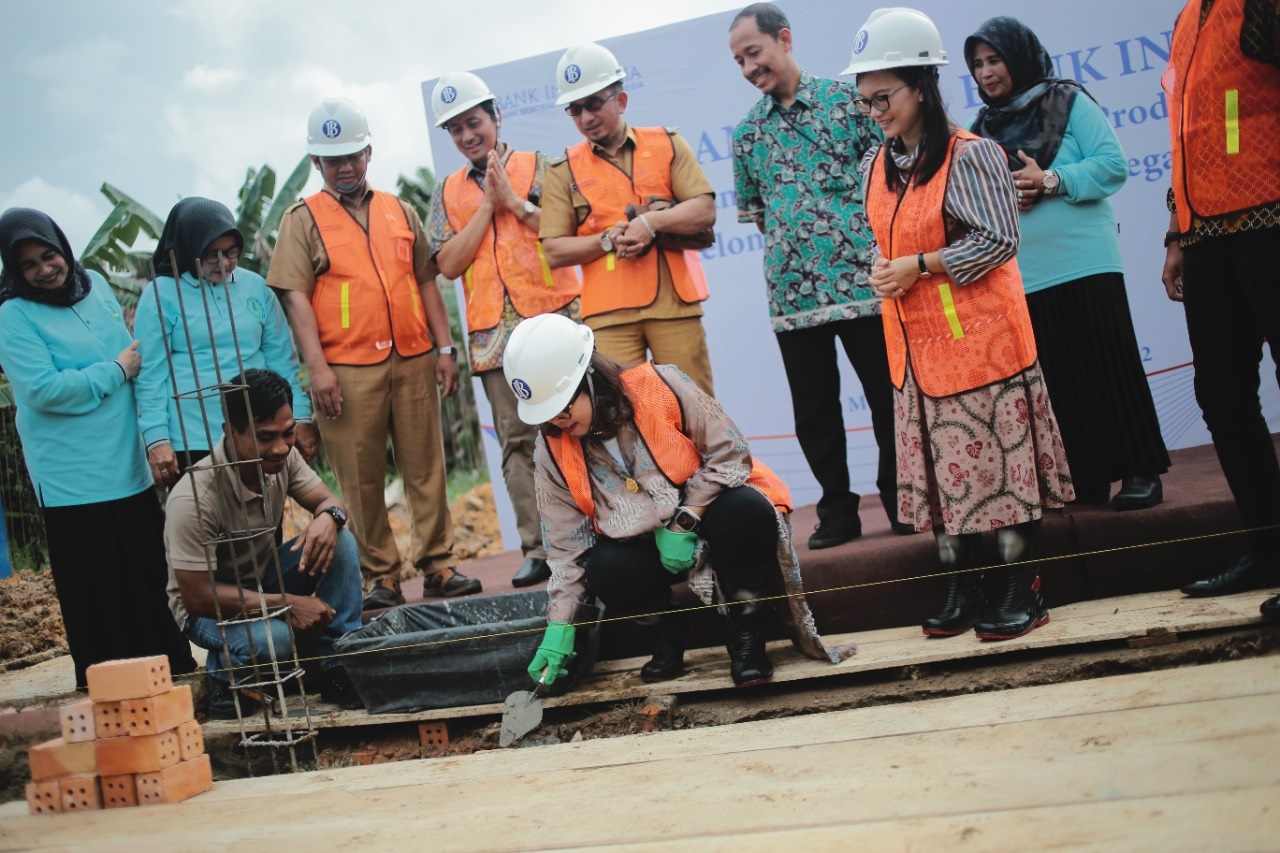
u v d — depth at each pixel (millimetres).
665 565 3305
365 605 4164
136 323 3926
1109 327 3602
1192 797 2125
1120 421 3557
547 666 3352
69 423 3838
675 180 4070
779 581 3312
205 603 3613
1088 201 3670
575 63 3979
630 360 4062
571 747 3076
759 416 4969
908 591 3590
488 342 4293
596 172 4090
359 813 2746
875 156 3465
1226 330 3133
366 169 4289
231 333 4016
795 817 2334
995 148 3150
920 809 2275
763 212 4094
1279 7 2838
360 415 4199
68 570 3859
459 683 3449
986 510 3178
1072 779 2305
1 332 3789
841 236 3785
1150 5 4492
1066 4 4547
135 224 6418
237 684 3510
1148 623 3119
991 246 3074
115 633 3881
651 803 2537
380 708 3512
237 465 3418
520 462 4262
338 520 3768
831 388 3857
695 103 4895
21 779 3627
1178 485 3797
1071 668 3109
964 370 3170
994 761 2482
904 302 3256
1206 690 2721
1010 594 3221
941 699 3053
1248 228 3006
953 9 4613
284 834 2652
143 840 2744
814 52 4750
